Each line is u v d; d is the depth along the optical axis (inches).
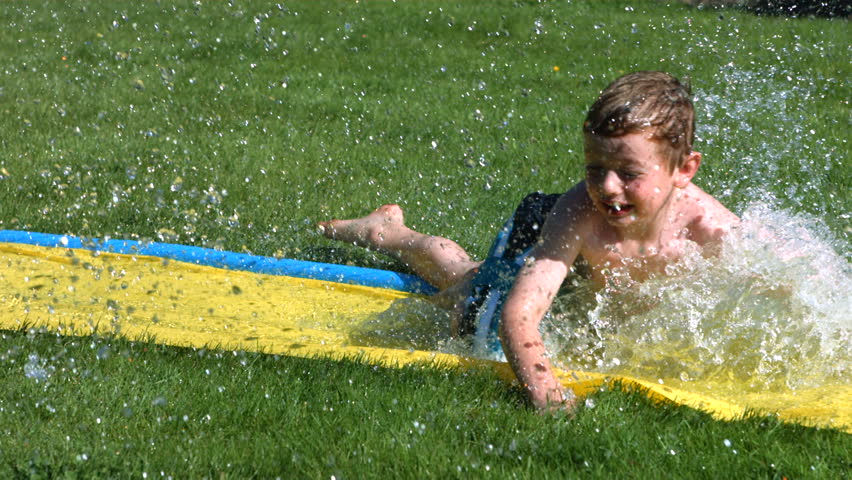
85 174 377.7
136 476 148.5
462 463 153.8
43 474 146.9
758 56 631.2
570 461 155.7
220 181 374.6
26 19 847.1
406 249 277.6
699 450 159.8
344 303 254.8
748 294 211.8
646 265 212.4
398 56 697.0
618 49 684.7
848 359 208.7
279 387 183.6
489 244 311.1
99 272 269.1
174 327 229.8
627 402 179.9
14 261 275.1
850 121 481.1
